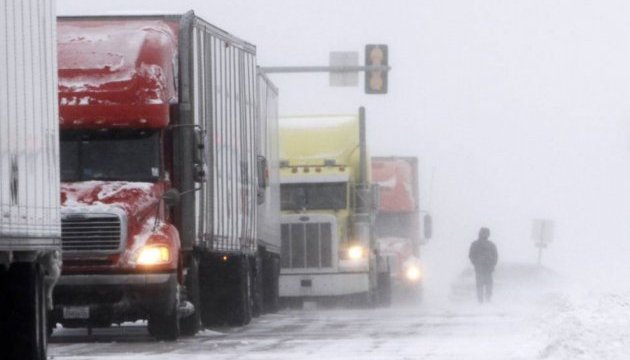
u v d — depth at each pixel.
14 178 35.47
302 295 87.44
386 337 52.97
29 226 36.72
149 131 52.47
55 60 39.88
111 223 51.19
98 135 52.25
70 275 51.12
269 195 76.50
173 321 52.59
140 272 51.31
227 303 63.56
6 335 37.59
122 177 52.25
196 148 53.50
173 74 53.25
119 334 57.56
